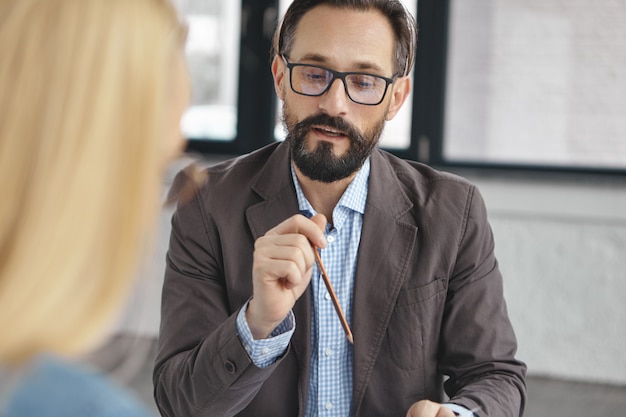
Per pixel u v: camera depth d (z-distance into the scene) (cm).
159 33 71
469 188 179
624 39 425
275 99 468
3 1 67
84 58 66
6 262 63
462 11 441
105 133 66
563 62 433
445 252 171
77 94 65
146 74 69
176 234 175
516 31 437
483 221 177
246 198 174
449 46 445
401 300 167
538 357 433
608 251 424
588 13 427
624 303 422
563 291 429
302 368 162
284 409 165
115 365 73
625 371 424
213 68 471
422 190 178
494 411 158
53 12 67
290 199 172
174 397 158
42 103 65
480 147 446
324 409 165
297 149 163
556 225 428
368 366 163
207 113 475
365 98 161
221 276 173
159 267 367
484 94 443
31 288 62
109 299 66
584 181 432
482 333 170
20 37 66
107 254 66
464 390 163
